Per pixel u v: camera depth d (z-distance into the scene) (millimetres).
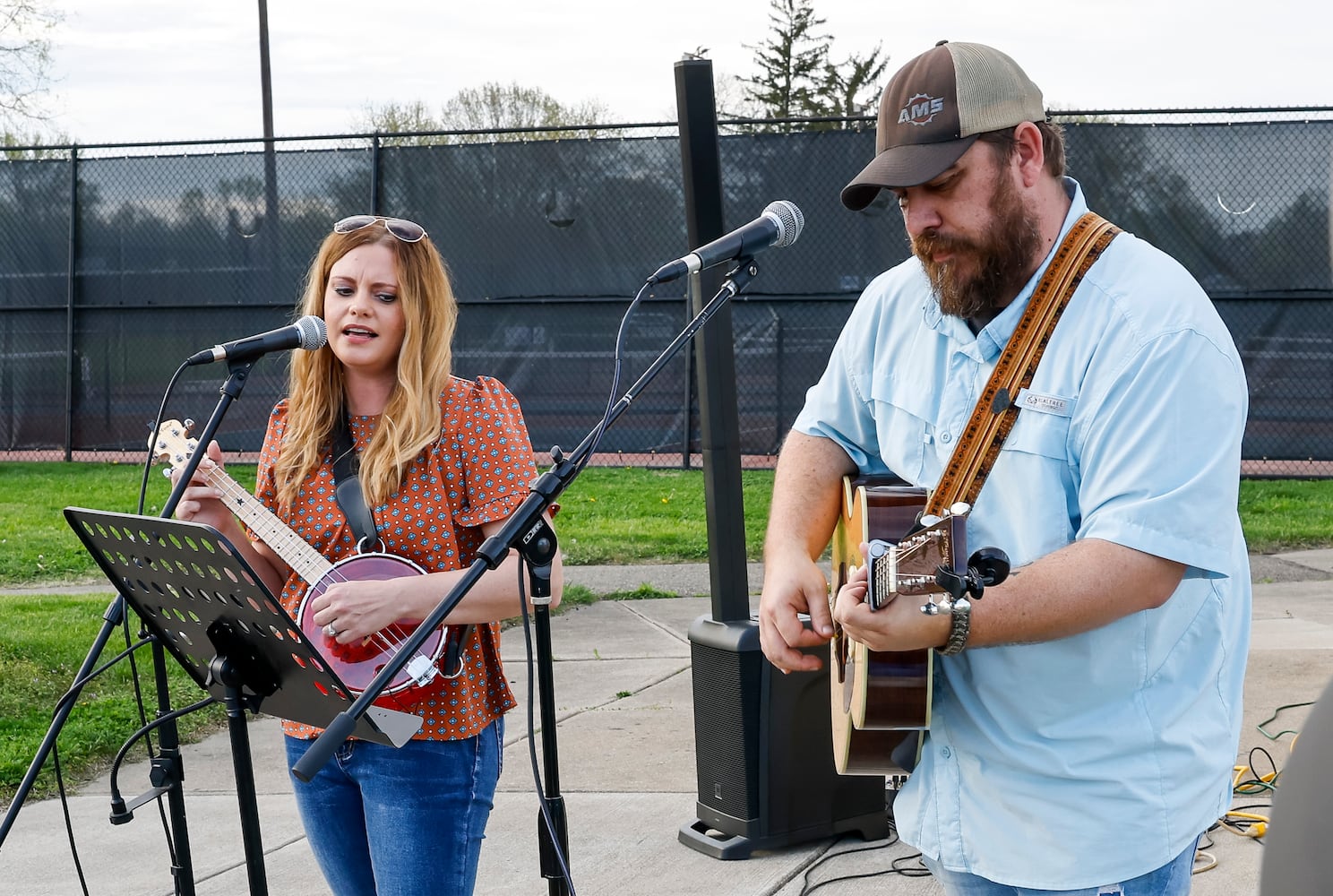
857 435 2490
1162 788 1982
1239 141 9938
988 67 1995
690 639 3945
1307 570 7465
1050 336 2021
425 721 2439
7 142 19828
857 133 10508
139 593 2312
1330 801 931
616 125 10930
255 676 2225
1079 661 1976
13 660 5707
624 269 11062
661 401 11109
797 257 10664
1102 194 10086
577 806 4301
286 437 2650
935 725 2178
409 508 2541
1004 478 2051
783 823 3844
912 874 3688
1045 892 2025
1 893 3793
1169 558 1847
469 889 2500
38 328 11969
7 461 12273
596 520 9359
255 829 2268
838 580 2775
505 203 11141
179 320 11750
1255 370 10094
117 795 2562
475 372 11242
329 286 2596
